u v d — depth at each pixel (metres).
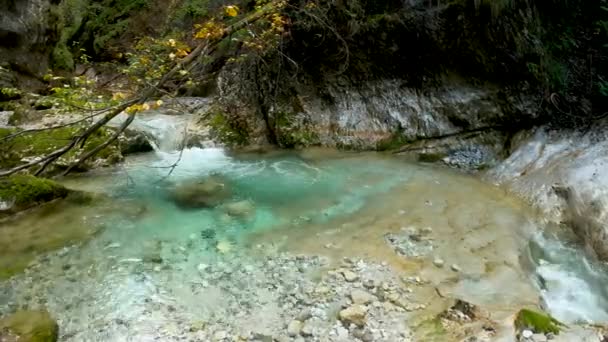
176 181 6.62
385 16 7.38
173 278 4.28
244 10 8.84
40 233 5.06
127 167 7.16
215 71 9.31
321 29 7.70
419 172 6.81
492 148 7.02
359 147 7.74
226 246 4.83
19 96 9.70
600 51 6.79
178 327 3.64
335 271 4.35
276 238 4.98
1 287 4.11
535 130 6.79
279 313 3.81
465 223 5.23
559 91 6.79
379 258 4.57
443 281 4.18
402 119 7.59
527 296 3.94
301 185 6.43
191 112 9.50
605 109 6.57
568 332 3.40
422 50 7.34
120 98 5.63
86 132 5.64
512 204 5.70
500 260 4.49
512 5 6.68
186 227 5.25
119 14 14.09
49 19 11.80
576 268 4.60
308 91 8.10
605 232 4.66
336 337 3.53
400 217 5.40
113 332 3.58
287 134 7.98
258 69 8.23
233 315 3.79
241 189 6.33
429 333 3.52
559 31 7.00
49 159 5.61
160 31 12.88
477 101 7.17
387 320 3.69
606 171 5.30
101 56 13.77
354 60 7.79
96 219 5.41
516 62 6.81
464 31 6.98
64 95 6.92
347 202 5.85
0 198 5.44
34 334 3.40
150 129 8.27
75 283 4.19
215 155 7.78
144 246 4.83
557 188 5.53
